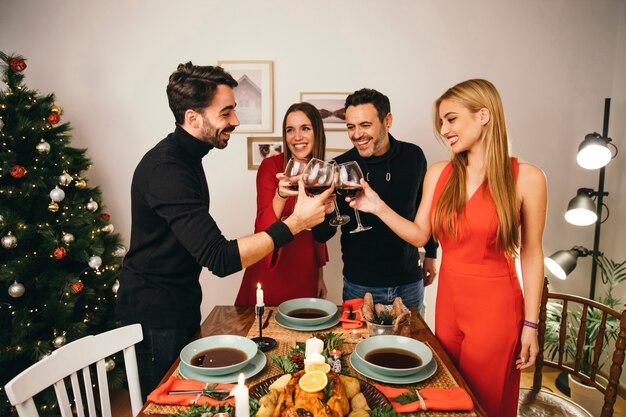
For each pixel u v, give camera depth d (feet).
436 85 9.27
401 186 6.42
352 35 9.16
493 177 4.69
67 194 8.00
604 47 9.25
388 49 9.19
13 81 7.32
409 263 6.54
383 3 9.09
